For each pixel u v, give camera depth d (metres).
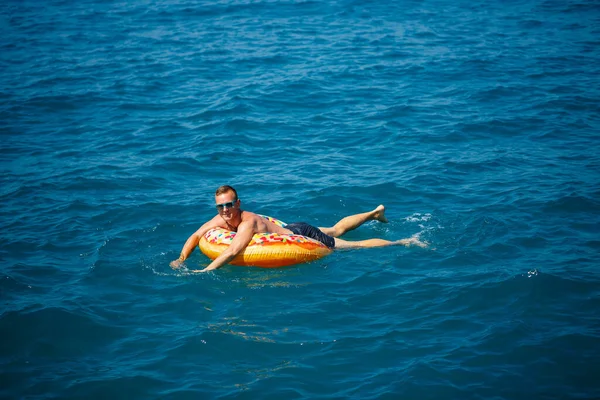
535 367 5.84
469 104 13.67
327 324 6.64
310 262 8.03
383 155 11.37
